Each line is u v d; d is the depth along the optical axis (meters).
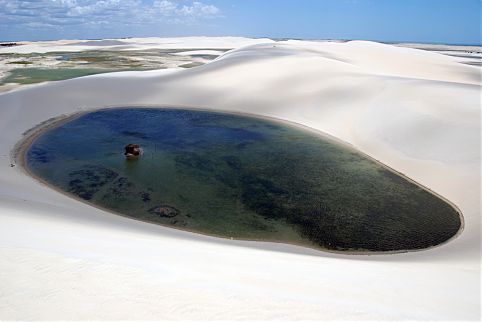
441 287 5.39
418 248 9.88
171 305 4.11
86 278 4.54
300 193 13.20
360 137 18.20
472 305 4.78
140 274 4.75
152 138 19.17
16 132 19.03
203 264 5.62
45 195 11.77
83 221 8.79
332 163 15.97
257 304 4.23
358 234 10.62
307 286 4.98
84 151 17.09
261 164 15.84
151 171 14.93
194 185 13.76
